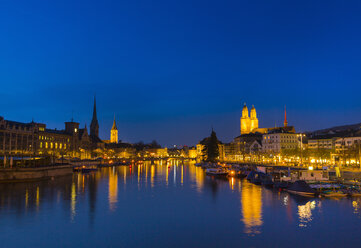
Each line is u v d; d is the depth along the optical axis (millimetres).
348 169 112125
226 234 46000
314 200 70375
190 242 42781
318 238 44188
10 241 42938
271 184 96750
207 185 101000
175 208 63125
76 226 50000
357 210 60000
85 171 156250
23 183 102000
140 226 50094
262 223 51625
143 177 131125
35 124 199875
